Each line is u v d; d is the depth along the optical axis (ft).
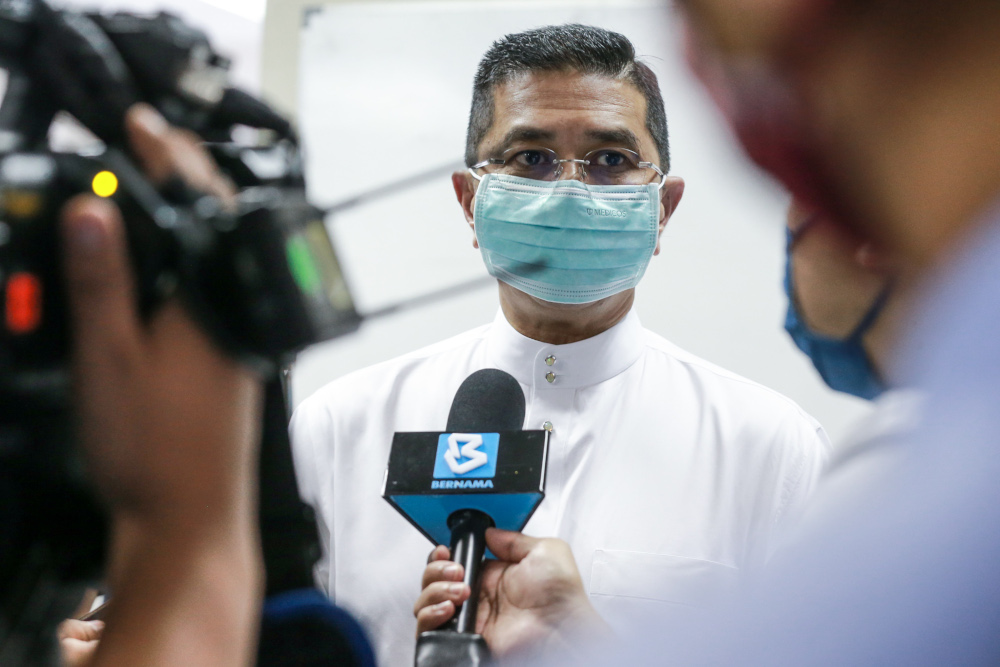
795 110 1.40
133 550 1.59
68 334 1.51
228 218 1.61
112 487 1.58
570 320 6.62
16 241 1.48
